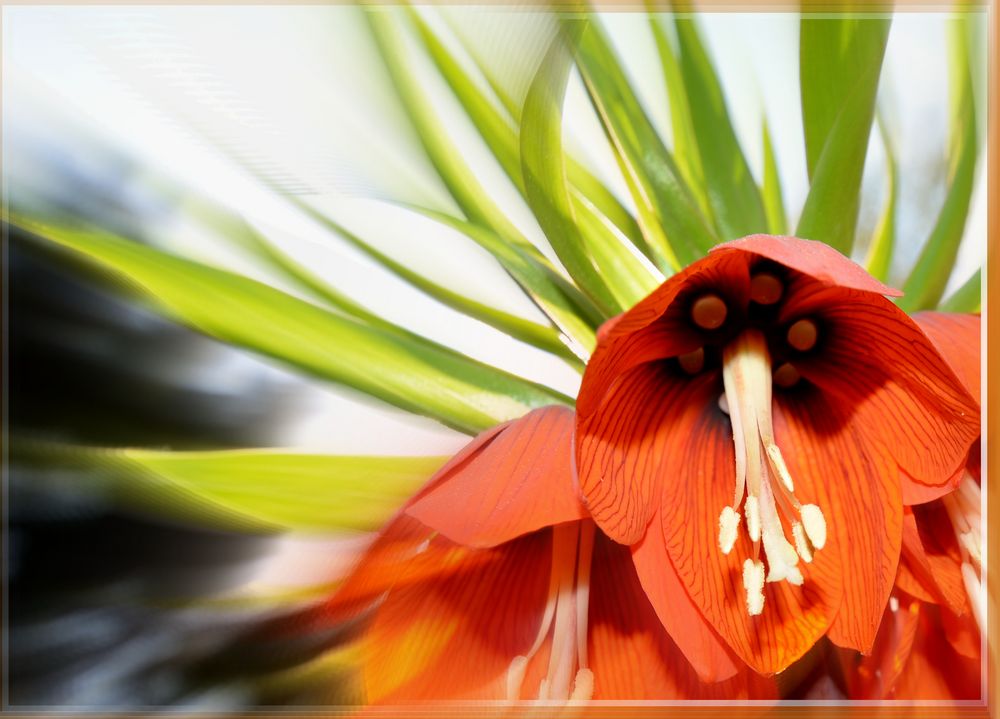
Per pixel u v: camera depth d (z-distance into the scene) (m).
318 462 0.45
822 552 0.42
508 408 0.45
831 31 0.45
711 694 0.43
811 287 0.42
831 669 0.44
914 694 0.44
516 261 0.45
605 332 0.39
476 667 0.43
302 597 0.46
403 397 0.45
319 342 0.45
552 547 0.44
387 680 0.43
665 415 0.42
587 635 0.44
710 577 0.42
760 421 0.42
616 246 0.46
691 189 0.46
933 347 0.41
